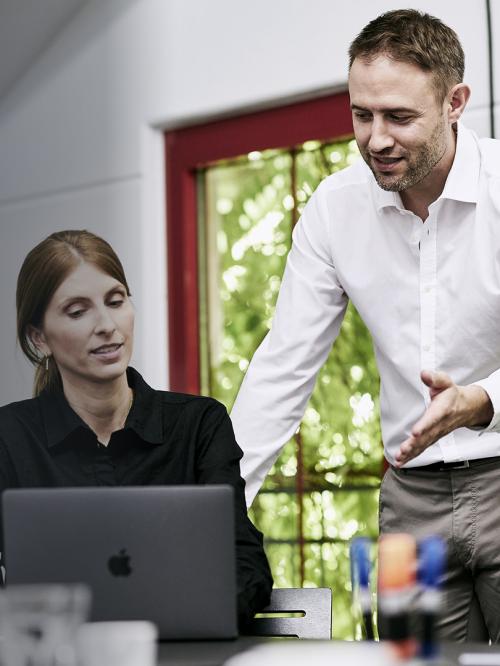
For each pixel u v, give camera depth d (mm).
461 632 2631
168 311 4148
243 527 2275
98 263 2984
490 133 3414
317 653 1543
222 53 3988
